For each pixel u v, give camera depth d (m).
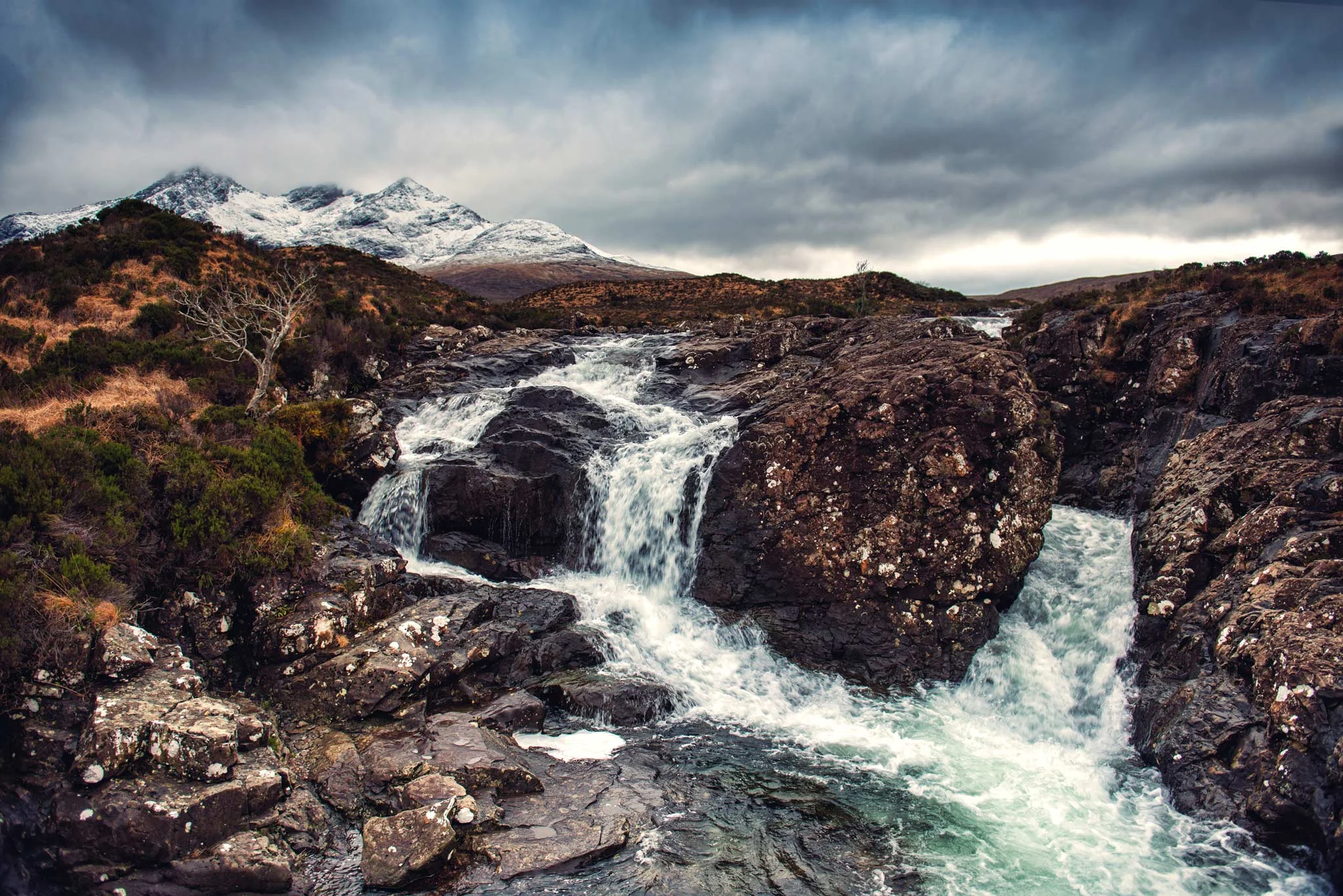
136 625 13.72
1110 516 22.02
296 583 15.45
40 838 9.77
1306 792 10.25
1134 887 10.27
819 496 18.84
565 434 24.31
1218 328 21.48
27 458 14.26
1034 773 13.51
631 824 11.28
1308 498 14.24
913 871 10.57
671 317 64.00
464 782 11.55
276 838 10.35
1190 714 12.48
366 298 42.38
